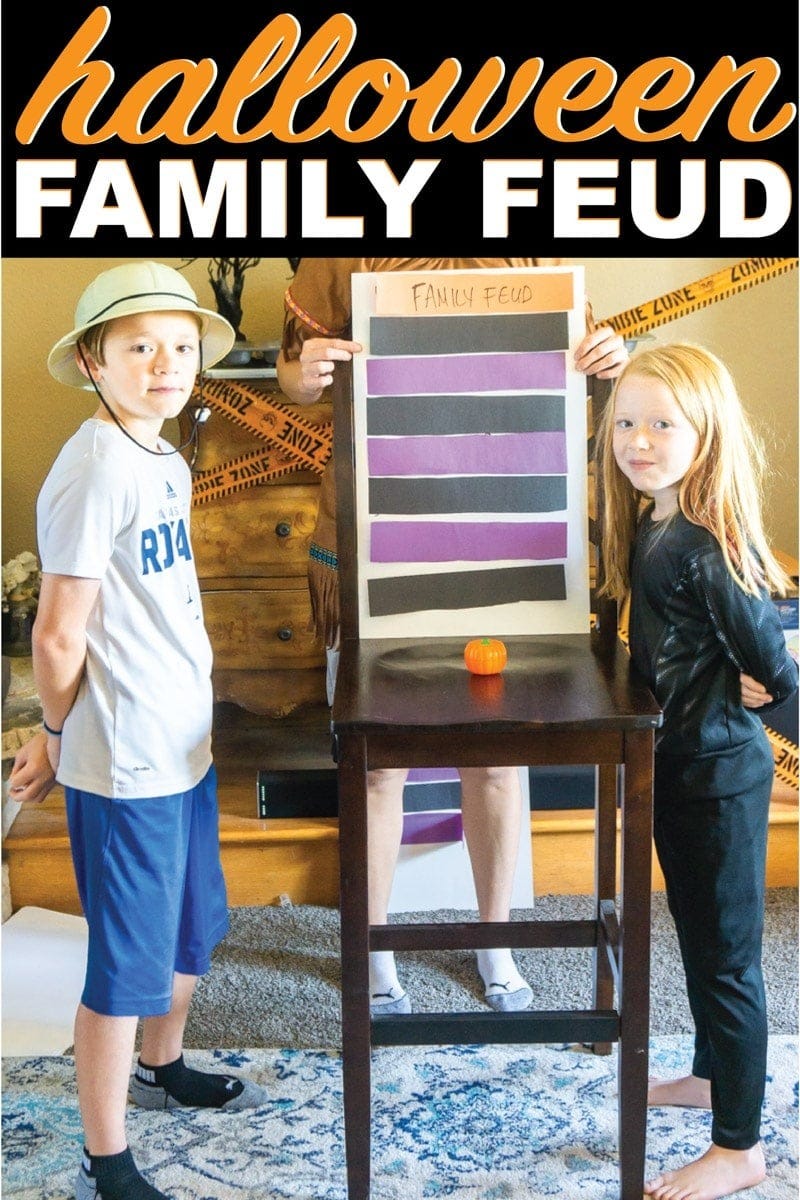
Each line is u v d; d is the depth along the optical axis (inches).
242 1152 67.0
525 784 92.9
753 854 61.1
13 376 116.5
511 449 68.4
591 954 87.4
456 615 69.9
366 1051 60.2
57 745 62.1
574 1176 64.7
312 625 93.4
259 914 92.7
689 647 60.7
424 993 82.7
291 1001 81.8
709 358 61.0
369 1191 62.0
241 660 103.4
